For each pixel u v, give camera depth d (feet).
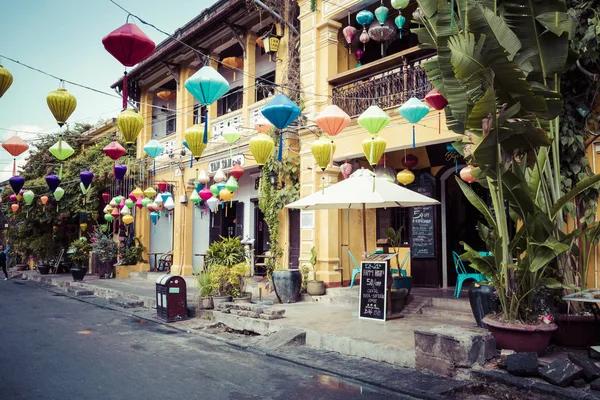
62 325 32.04
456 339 18.48
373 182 26.43
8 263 96.73
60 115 21.59
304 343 24.57
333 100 37.37
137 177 63.62
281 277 35.42
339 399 16.60
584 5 22.17
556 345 20.30
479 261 20.18
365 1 35.09
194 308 33.94
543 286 19.40
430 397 16.47
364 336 23.12
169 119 60.34
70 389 17.66
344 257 38.32
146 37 18.66
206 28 49.06
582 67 22.24
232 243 37.11
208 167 52.54
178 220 57.77
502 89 18.44
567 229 22.81
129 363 21.63
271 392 17.34
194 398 16.66
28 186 71.82
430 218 36.04
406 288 30.58
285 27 42.50
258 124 28.45
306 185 38.91
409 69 31.96
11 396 16.84
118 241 66.39
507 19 19.27
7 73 18.11
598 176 17.90
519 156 24.14
